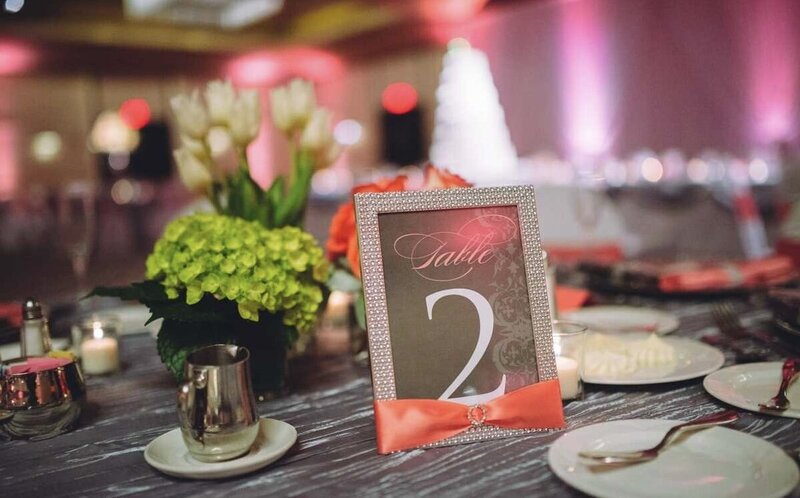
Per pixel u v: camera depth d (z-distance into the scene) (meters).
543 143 8.05
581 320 1.34
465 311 0.79
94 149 9.79
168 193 8.97
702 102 6.45
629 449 0.67
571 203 2.81
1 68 8.87
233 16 8.80
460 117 9.02
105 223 8.06
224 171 1.13
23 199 7.18
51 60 8.91
